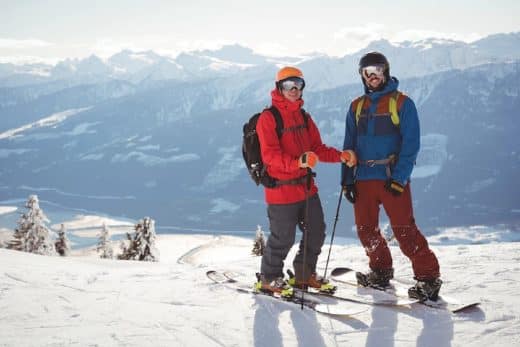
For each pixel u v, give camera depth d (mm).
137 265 6652
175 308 3561
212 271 4730
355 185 4016
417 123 3770
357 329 3117
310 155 3520
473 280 4254
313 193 3844
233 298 3775
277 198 3775
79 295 3961
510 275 4383
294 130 3787
